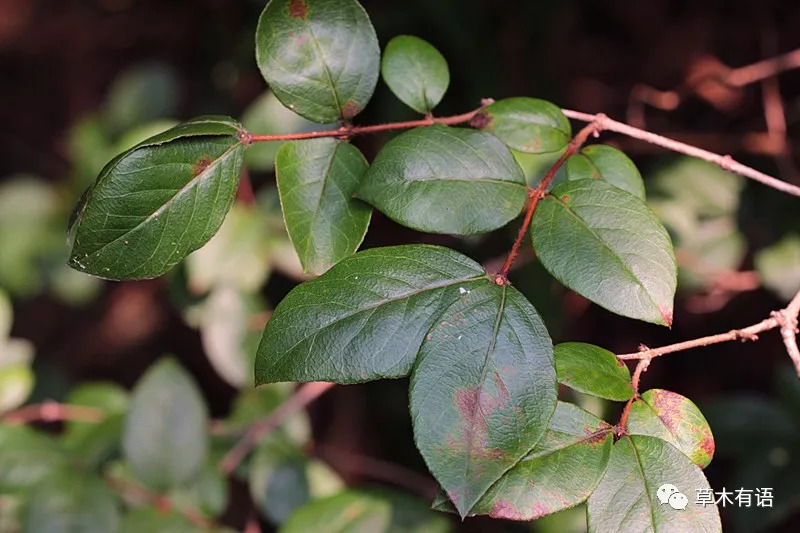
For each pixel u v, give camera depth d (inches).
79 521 20.9
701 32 28.0
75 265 15.3
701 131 27.8
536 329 14.9
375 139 25.5
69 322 40.6
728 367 28.9
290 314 15.0
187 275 24.7
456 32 27.0
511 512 14.8
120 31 39.9
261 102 22.9
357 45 16.5
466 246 24.3
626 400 15.3
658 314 15.1
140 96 29.5
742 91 27.4
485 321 14.9
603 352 15.5
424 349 14.7
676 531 14.7
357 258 15.2
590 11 28.8
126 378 39.2
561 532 21.2
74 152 29.9
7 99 43.1
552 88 27.7
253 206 24.7
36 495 20.9
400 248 15.3
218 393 37.8
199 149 15.6
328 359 14.8
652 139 17.1
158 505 21.3
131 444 21.1
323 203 16.2
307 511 21.0
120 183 15.2
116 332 40.1
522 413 14.6
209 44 34.4
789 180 25.2
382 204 15.6
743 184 25.7
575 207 15.6
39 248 31.2
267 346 14.9
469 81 27.3
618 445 15.0
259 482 23.1
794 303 16.0
